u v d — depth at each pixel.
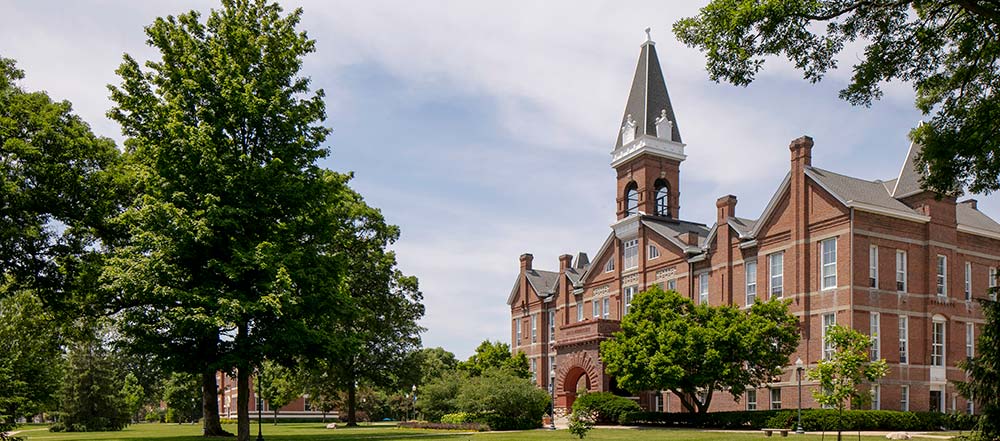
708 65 16.86
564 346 57.72
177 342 29.84
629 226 62.03
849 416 38.81
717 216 52.81
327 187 31.59
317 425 65.06
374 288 56.03
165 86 30.92
